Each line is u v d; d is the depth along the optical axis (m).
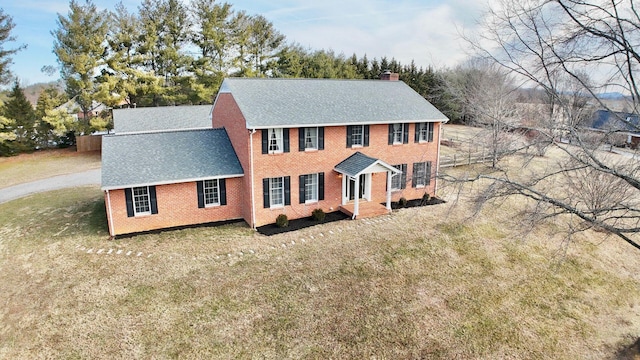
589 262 16.27
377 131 21.52
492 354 10.60
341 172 20.11
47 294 12.73
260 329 11.24
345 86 23.73
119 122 28.98
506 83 17.25
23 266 14.65
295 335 11.03
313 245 16.89
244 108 18.64
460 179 13.37
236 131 19.80
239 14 43.00
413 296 13.17
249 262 15.18
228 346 10.52
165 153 19.28
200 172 18.53
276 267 14.84
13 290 13.02
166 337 10.79
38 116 37.47
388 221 19.91
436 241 17.58
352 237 17.81
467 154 32.72
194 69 40.03
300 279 13.98
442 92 44.66
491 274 14.91
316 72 52.62
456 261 15.80
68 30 34.53
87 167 31.69
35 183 26.84
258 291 13.15
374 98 23.19
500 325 11.84
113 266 14.63
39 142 37.66
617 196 11.85
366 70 59.38
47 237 17.23
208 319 11.60
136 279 13.73
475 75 30.45
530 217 12.45
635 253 17.42
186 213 18.70
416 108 23.34
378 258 15.77
